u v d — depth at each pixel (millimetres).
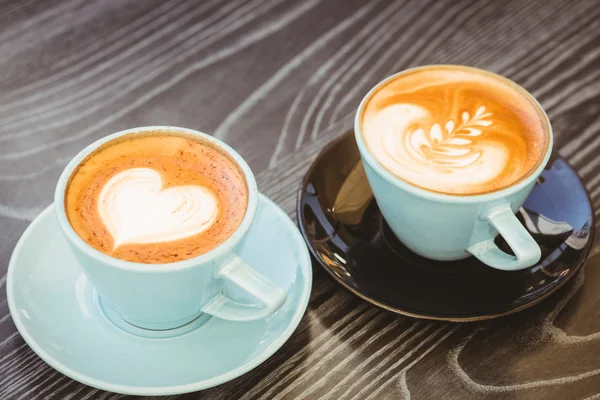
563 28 737
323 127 651
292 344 530
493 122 561
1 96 656
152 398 504
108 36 707
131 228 494
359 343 532
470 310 530
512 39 726
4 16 715
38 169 609
